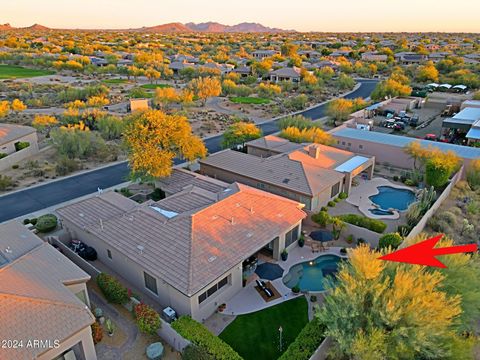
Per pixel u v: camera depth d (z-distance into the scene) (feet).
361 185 145.48
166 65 450.30
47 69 457.27
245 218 95.09
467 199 128.88
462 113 210.79
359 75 442.91
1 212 126.11
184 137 131.44
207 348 65.67
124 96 320.91
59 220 116.88
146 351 68.85
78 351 66.28
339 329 60.95
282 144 163.94
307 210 118.01
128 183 149.18
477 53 552.41
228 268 79.97
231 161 145.07
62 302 65.77
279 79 405.80
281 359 63.36
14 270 71.77
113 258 92.58
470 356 59.31
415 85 354.13
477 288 68.59
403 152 158.40
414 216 111.96
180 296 75.56
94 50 615.57
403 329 56.34
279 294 86.22
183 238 85.51
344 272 67.15
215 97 330.54
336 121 237.86
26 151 177.06
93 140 183.32
